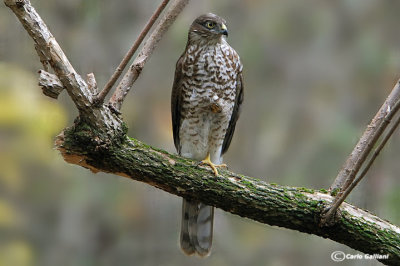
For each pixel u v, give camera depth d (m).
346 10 12.97
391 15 12.86
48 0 11.40
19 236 11.40
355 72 12.61
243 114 12.73
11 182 10.68
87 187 11.65
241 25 12.88
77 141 6.34
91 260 11.75
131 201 11.89
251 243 11.83
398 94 7.05
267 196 6.73
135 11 12.01
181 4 6.90
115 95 6.72
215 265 11.76
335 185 6.91
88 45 11.46
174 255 11.89
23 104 10.09
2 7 10.17
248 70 12.79
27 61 10.23
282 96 12.76
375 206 9.77
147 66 12.49
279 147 12.39
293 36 13.02
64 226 11.71
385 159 10.01
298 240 11.75
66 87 6.14
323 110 12.50
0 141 10.34
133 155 6.57
